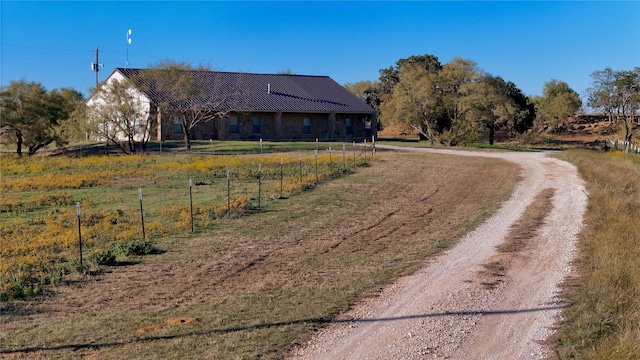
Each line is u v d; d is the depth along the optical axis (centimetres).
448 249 1576
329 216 2116
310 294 1175
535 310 1045
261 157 4028
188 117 5297
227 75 6253
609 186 2425
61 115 4822
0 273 1353
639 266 1171
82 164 3691
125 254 1547
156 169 3400
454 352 867
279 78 6588
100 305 1141
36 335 970
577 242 1577
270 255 1555
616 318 941
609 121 9331
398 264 1422
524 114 6925
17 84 4528
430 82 5738
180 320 1012
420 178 3108
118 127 4459
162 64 5041
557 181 2862
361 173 3275
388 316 1030
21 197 2539
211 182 2925
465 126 5638
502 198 2450
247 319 1019
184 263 1473
